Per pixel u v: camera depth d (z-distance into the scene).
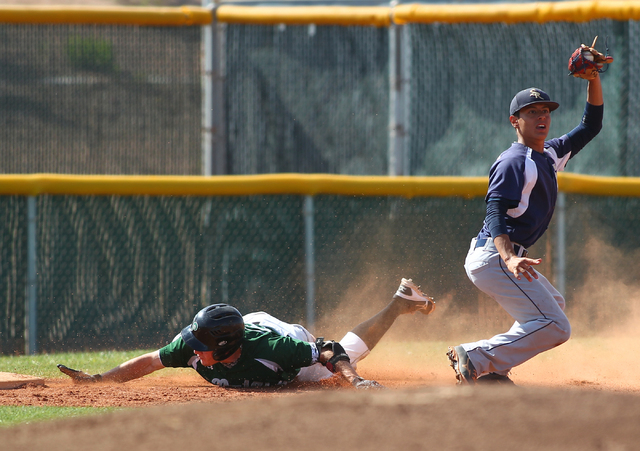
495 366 14.31
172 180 28.38
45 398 13.41
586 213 28.42
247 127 39.41
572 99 35.97
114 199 28.36
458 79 37.75
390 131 38.69
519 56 36.91
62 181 28.00
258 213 28.42
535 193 14.34
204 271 28.48
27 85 39.28
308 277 28.12
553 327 14.15
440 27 37.88
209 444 7.86
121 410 12.20
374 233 28.31
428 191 28.38
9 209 27.83
